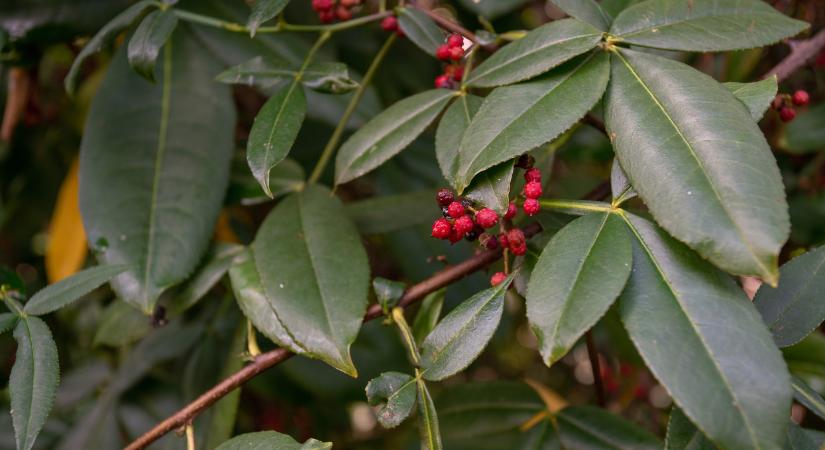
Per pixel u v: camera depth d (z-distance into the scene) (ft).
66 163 1.93
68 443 1.57
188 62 1.50
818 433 1.15
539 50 1.18
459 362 1.13
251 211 1.86
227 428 1.36
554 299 1.08
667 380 1.04
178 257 1.37
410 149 1.69
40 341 1.22
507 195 1.13
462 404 1.42
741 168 1.07
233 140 1.46
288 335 1.26
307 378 1.61
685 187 1.08
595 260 1.09
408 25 1.34
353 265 1.28
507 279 1.14
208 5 1.54
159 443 1.53
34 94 1.68
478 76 1.21
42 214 1.98
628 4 1.33
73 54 1.65
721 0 1.22
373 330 1.64
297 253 1.29
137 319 1.55
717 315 1.06
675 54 1.56
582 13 1.22
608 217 1.13
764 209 1.05
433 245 1.58
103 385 1.69
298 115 1.22
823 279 1.16
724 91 1.12
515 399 1.41
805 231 1.65
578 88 1.16
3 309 1.34
